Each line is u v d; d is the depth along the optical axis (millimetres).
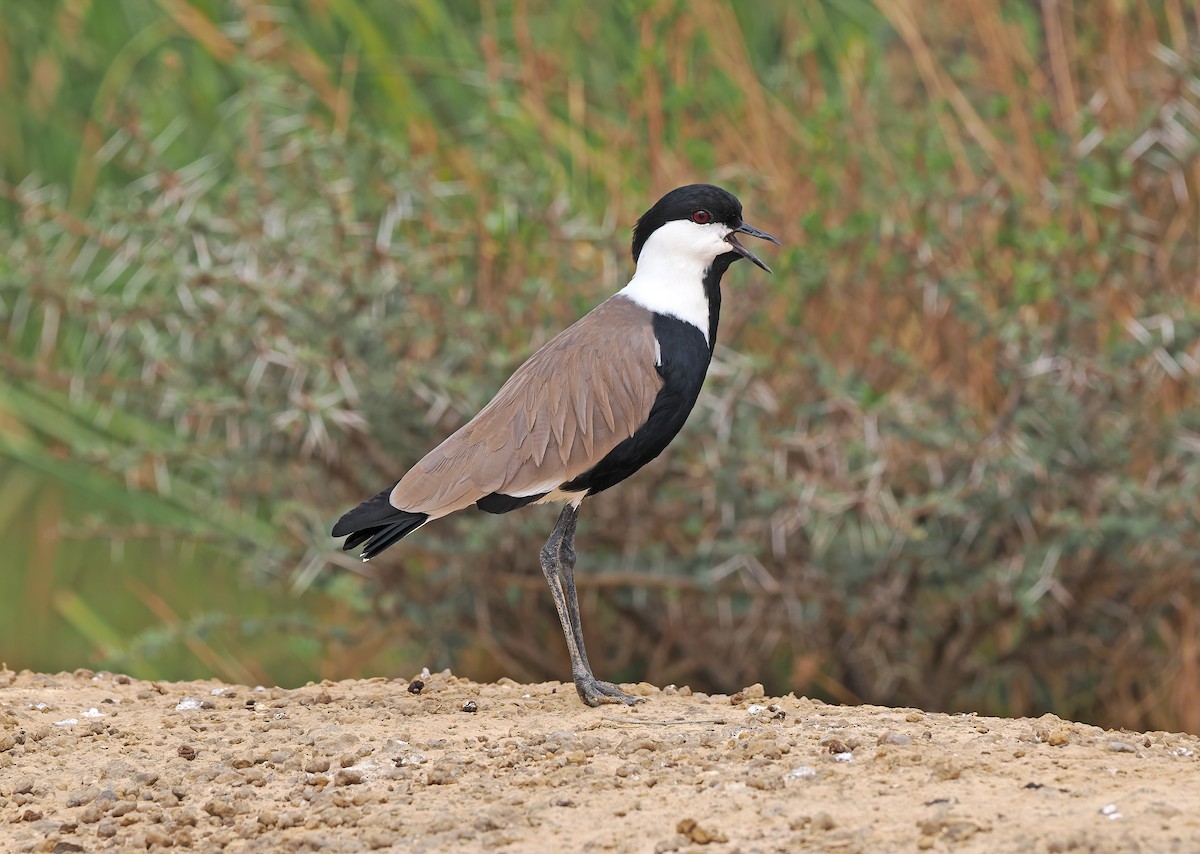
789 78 15672
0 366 14461
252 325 13273
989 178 14328
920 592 13945
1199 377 13195
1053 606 13492
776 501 12680
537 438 9344
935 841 6422
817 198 14203
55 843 7238
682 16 15281
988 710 14430
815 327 14211
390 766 8078
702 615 14430
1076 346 13039
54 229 15562
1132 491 12406
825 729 8414
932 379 13359
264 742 8633
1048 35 15070
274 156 14648
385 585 13969
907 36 15516
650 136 14672
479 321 13375
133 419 16031
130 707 9539
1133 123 14352
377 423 13391
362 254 13586
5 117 17562
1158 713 13961
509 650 14750
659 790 7379
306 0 16859
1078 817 6633
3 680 10242
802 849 6457
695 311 10055
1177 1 15055
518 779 7711
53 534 14758
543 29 17219
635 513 13461
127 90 17094
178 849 7121
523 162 14656
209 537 14180
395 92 16109
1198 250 13883
